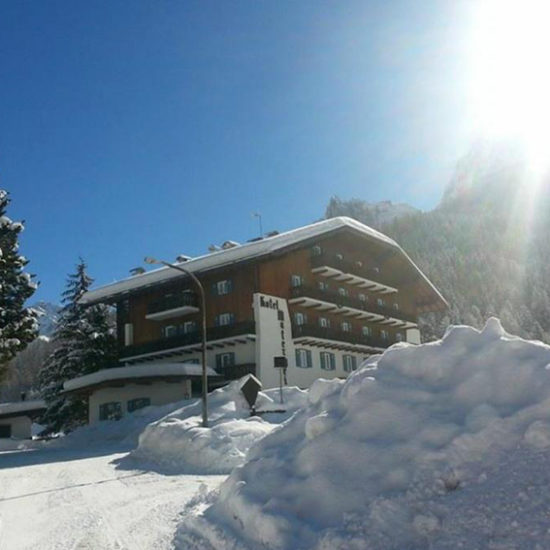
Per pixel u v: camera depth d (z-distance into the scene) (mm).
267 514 5746
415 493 4988
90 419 39406
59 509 10102
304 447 6387
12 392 93500
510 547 4008
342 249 45156
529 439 4797
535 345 5938
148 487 12367
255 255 35562
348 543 4840
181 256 46688
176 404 30984
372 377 6625
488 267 131250
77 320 50656
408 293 53562
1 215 31578
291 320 38812
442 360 6371
